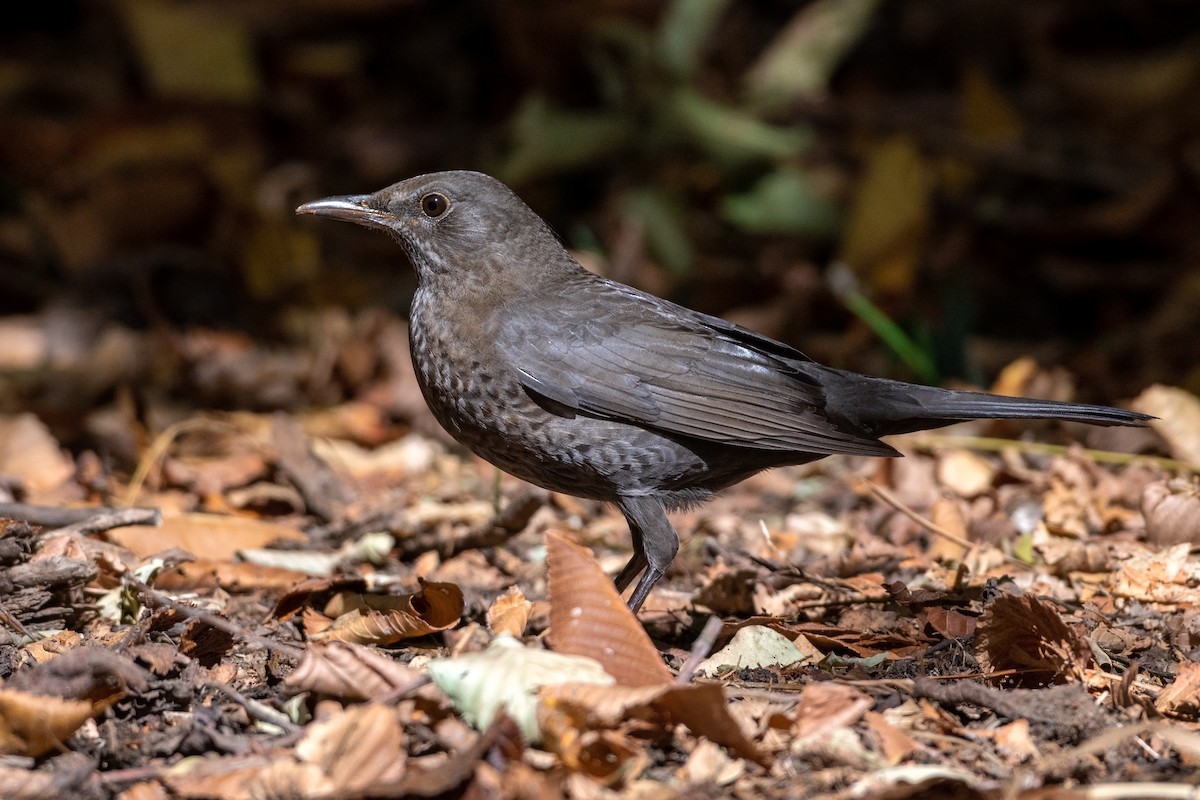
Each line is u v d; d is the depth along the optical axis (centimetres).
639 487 880
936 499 1079
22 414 1224
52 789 575
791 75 1891
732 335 906
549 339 867
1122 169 1820
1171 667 735
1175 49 2022
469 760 556
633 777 586
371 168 1941
